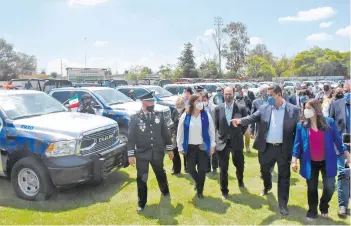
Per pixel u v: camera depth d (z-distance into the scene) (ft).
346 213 13.76
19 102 18.16
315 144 12.90
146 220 13.75
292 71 252.62
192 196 16.51
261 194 16.48
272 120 14.40
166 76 182.80
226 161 16.16
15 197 16.22
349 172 13.41
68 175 14.82
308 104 12.81
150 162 15.15
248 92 38.32
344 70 243.19
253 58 208.64
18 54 224.53
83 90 28.12
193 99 15.61
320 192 16.76
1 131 16.26
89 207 15.08
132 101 29.84
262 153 14.90
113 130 18.03
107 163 16.51
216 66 193.88
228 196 16.37
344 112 16.52
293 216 13.92
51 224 13.28
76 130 15.64
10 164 16.51
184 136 15.84
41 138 15.34
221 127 16.34
